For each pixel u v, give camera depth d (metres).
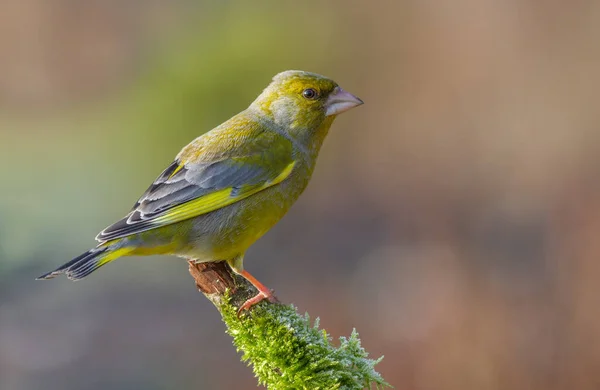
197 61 19.47
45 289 13.84
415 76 20.75
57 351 12.87
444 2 21.47
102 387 12.24
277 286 14.95
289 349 5.83
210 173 7.33
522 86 19.91
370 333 13.58
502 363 12.73
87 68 22.66
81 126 20.81
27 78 23.16
